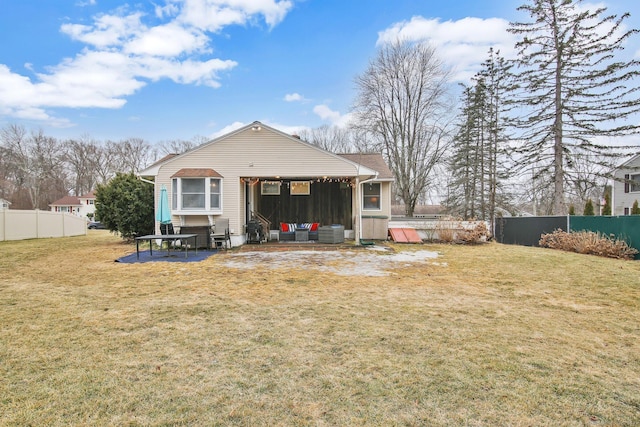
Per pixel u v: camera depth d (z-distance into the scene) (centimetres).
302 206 1473
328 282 645
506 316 447
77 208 4916
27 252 1086
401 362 312
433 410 239
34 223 1656
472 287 612
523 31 1670
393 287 607
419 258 950
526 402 249
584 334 386
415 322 419
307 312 459
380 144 2739
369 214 1526
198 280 661
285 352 332
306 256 980
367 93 2658
